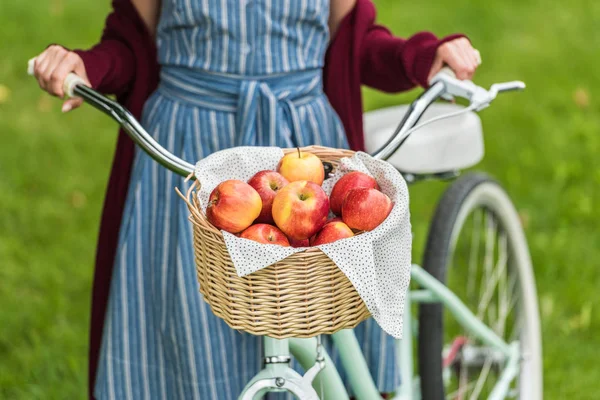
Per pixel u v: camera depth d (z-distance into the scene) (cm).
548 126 646
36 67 247
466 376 350
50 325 435
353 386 267
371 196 195
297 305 190
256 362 272
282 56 263
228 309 194
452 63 265
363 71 301
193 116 265
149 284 273
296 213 192
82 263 489
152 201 270
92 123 662
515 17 866
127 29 285
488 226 348
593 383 392
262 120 263
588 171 586
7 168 588
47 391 390
